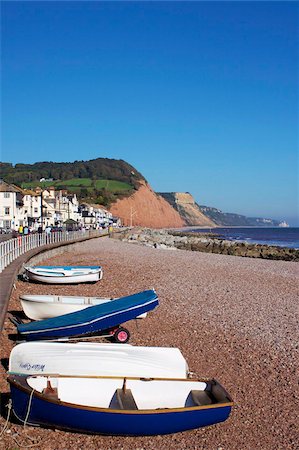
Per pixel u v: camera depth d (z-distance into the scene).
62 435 8.37
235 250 76.50
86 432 8.36
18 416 8.36
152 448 8.24
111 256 39.12
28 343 9.56
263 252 72.94
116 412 8.02
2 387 9.84
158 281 25.42
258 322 17.16
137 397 8.93
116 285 23.94
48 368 9.05
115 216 173.50
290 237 179.50
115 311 12.72
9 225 81.19
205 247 83.62
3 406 9.09
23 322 14.75
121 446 8.23
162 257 39.34
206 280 26.30
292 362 13.01
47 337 12.32
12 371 9.05
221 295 22.03
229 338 14.99
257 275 29.45
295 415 9.89
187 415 8.30
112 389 8.91
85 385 8.80
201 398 8.93
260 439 8.84
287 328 16.48
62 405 7.97
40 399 8.05
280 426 9.39
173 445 8.39
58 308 15.17
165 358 9.67
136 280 25.59
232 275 28.81
